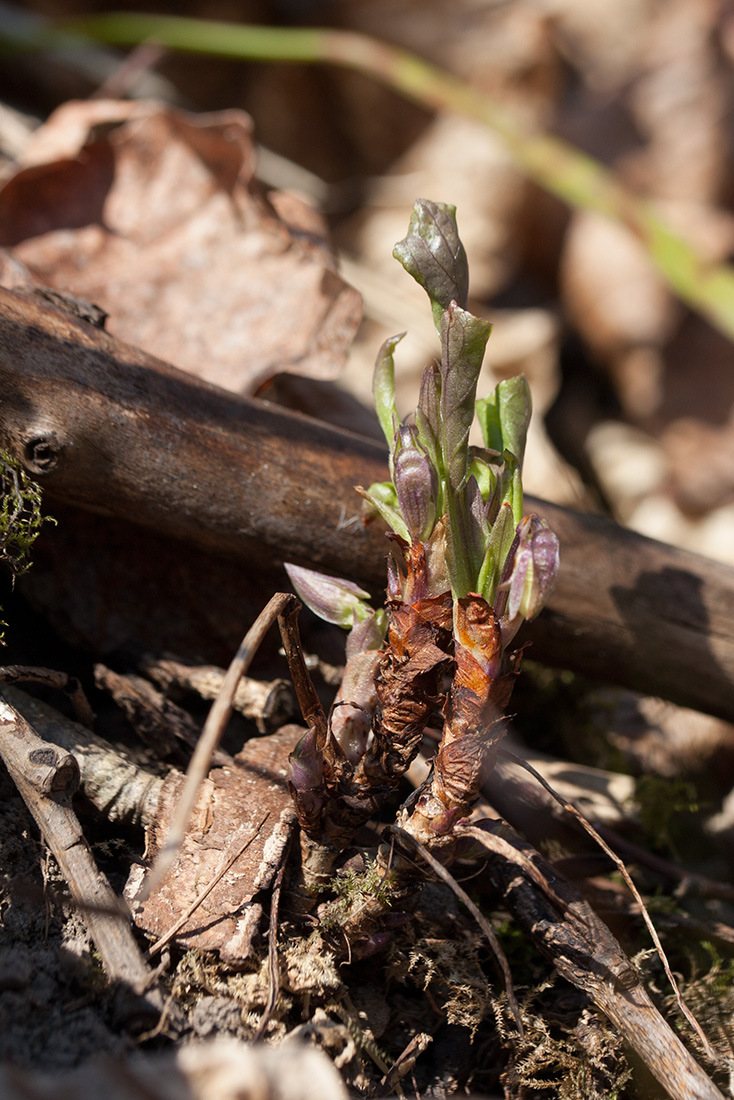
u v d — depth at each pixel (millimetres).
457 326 309
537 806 364
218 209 412
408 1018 339
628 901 365
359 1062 323
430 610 318
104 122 424
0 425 342
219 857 334
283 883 333
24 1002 317
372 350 558
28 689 361
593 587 369
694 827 405
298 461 358
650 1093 336
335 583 332
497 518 314
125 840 346
